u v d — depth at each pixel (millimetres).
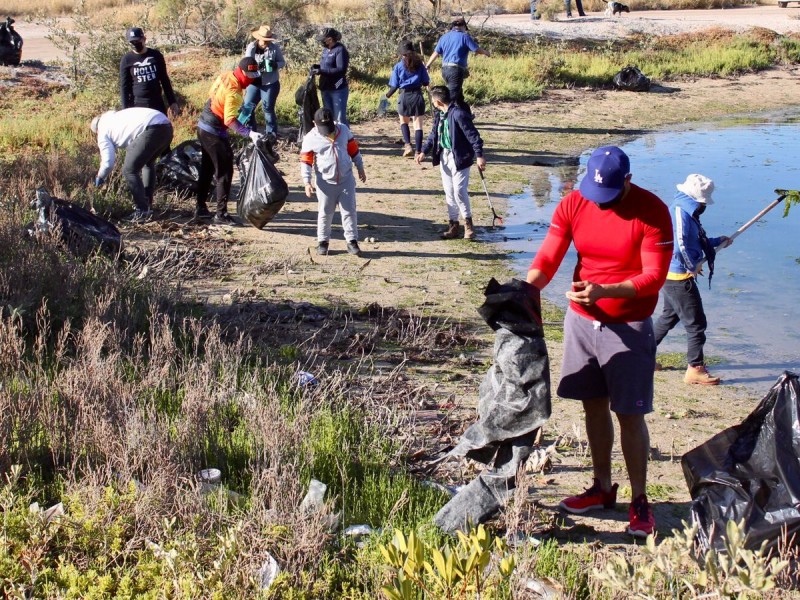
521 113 19938
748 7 43562
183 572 3621
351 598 3746
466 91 21000
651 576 3201
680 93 23188
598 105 21266
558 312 8602
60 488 4535
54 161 11633
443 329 7926
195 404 5254
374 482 4871
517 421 4320
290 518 4168
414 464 5379
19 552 3840
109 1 39719
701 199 6820
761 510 4105
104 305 6828
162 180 11797
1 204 9703
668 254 4422
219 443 5160
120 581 3697
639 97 22484
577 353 4691
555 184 13805
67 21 35125
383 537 4246
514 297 4309
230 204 11867
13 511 4102
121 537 4070
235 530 3809
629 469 4633
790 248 10711
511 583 3699
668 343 8031
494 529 4547
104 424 4824
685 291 6918
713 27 31141
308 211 11852
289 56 22453
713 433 6125
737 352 7762
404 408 6234
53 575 3777
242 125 10430
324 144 9648
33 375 5617
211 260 9562
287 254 9914
